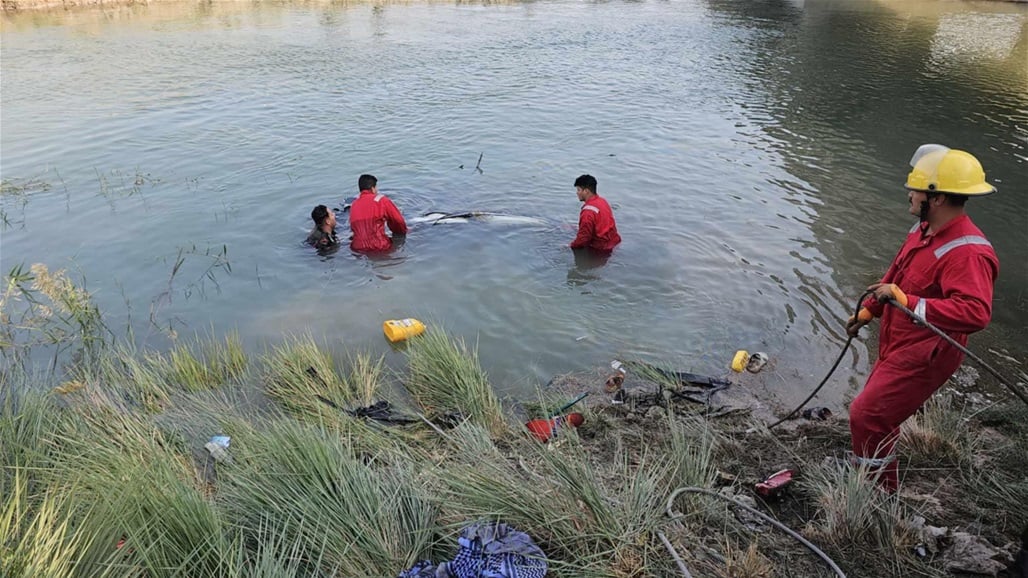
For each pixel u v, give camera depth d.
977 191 3.10
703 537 3.40
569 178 10.24
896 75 18.52
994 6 34.56
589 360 5.87
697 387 5.39
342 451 3.84
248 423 4.50
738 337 6.17
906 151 11.95
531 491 3.47
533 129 12.83
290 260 7.68
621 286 7.11
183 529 3.09
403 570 3.12
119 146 11.42
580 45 23.09
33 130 12.20
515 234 8.30
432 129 12.67
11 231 8.23
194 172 10.27
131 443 4.08
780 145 12.17
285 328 6.36
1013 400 5.02
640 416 4.98
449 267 7.54
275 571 2.87
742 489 3.97
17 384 4.97
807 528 3.51
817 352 5.92
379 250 7.84
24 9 27.41
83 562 2.77
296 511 3.35
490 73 18.08
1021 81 17.80
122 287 7.04
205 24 25.59
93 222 8.54
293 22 26.89
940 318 3.17
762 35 25.73
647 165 10.91
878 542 3.34
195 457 4.30
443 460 4.19
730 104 15.20
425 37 23.94
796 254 7.84
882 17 30.66
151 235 8.20
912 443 4.30
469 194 9.55
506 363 5.82
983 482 3.90
